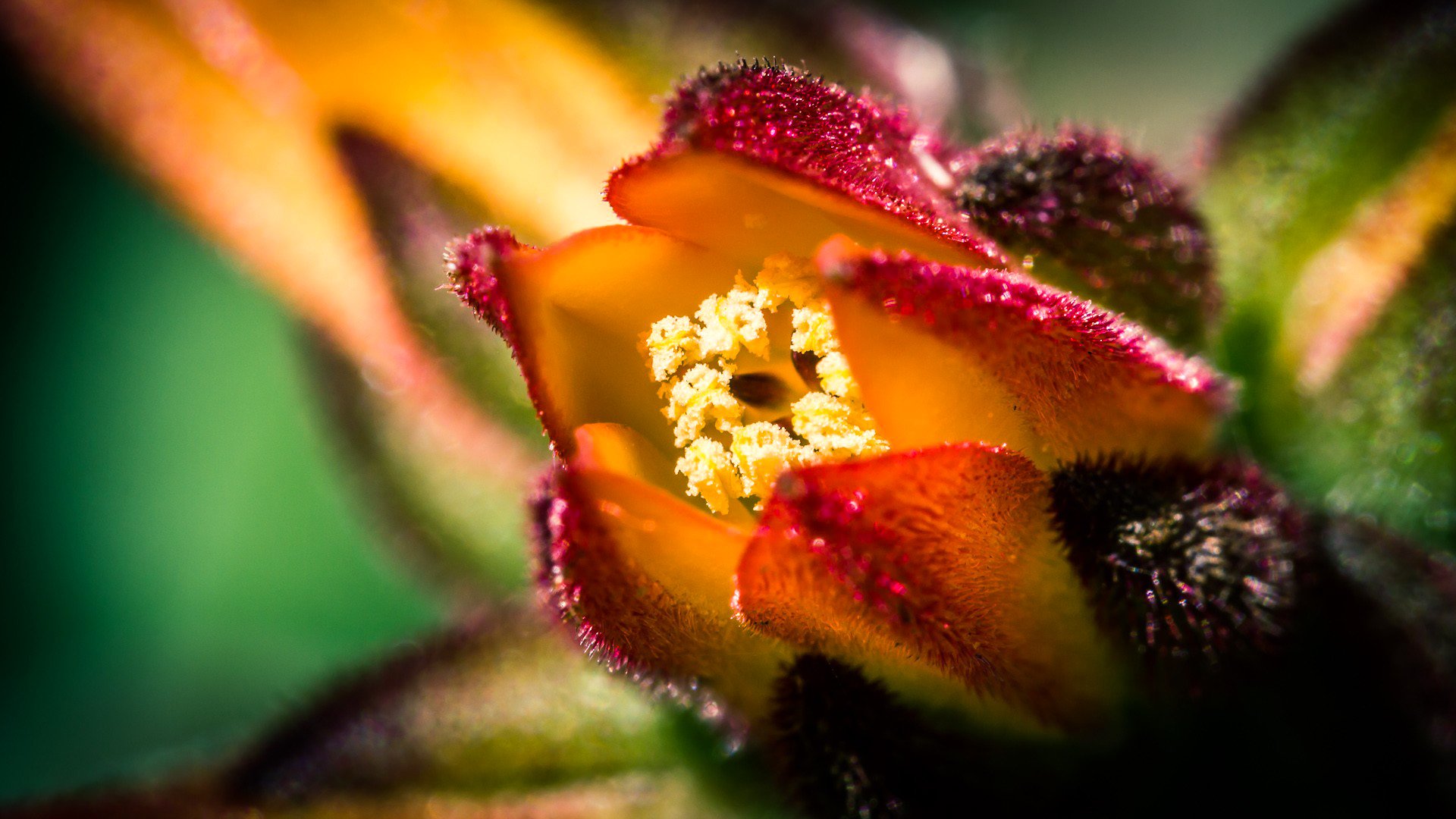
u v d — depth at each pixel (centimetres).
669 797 6
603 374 5
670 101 5
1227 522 5
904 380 5
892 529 5
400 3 6
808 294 5
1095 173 5
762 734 5
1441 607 6
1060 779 5
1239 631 5
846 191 5
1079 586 5
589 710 6
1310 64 6
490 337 6
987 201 5
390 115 6
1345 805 5
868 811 5
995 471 5
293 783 6
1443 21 6
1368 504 6
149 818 6
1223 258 6
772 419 5
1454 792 5
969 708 5
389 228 6
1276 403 6
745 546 5
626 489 5
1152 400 5
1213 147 6
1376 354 6
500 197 6
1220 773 5
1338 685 5
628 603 5
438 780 6
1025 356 5
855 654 5
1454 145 6
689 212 5
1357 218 6
